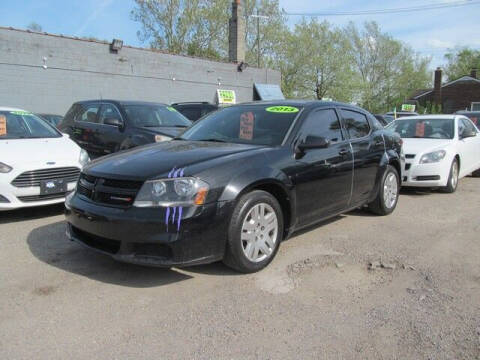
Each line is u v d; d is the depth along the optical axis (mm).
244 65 24344
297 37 40406
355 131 5520
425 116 9414
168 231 3389
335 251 4562
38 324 3014
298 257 4359
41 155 5828
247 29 38562
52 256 4324
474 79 49031
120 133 7938
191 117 13023
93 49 17750
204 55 37906
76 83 17344
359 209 6555
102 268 4020
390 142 6207
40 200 5672
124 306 3287
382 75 55375
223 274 3902
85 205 3760
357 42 54781
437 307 3320
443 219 5996
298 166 4309
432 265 4195
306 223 4547
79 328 2969
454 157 8141
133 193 3529
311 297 3471
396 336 2904
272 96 25688
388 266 4105
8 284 3654
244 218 3740
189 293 3520
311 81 41812
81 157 6246
